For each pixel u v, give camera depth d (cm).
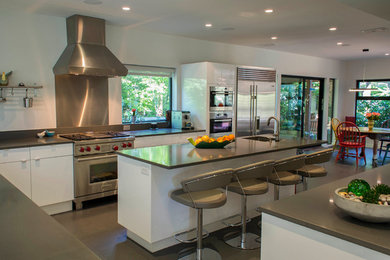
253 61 718
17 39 421
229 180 269
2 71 413
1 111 416
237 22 475
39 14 435
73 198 409
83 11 420
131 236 327
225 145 361
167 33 561
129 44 526
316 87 920
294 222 158
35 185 378
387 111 927
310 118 910
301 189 446
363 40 624
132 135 468
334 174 609
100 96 501
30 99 429
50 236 130
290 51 774
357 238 135
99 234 340
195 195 274
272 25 498
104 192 432
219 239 330
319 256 153
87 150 413
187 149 348
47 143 383
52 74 452
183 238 321
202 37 597
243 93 630
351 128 766
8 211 158
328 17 446
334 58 914
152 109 585
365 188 162
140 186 298
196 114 578
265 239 177
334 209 171
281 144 387
